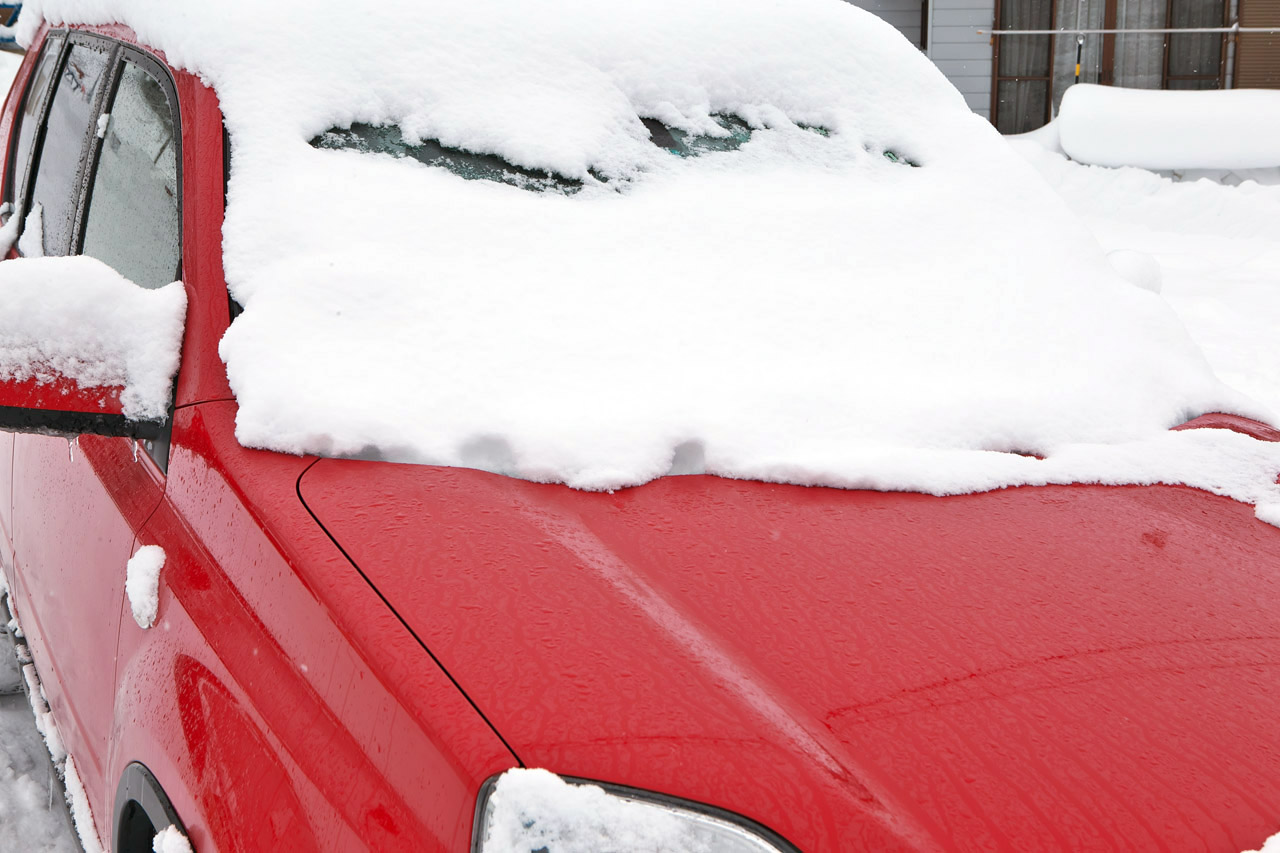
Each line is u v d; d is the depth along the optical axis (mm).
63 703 1979
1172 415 2025
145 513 1592
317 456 1469
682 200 2113
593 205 2027
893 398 1822
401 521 1312
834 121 2500
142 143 2004
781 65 2494
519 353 1687
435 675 1069
